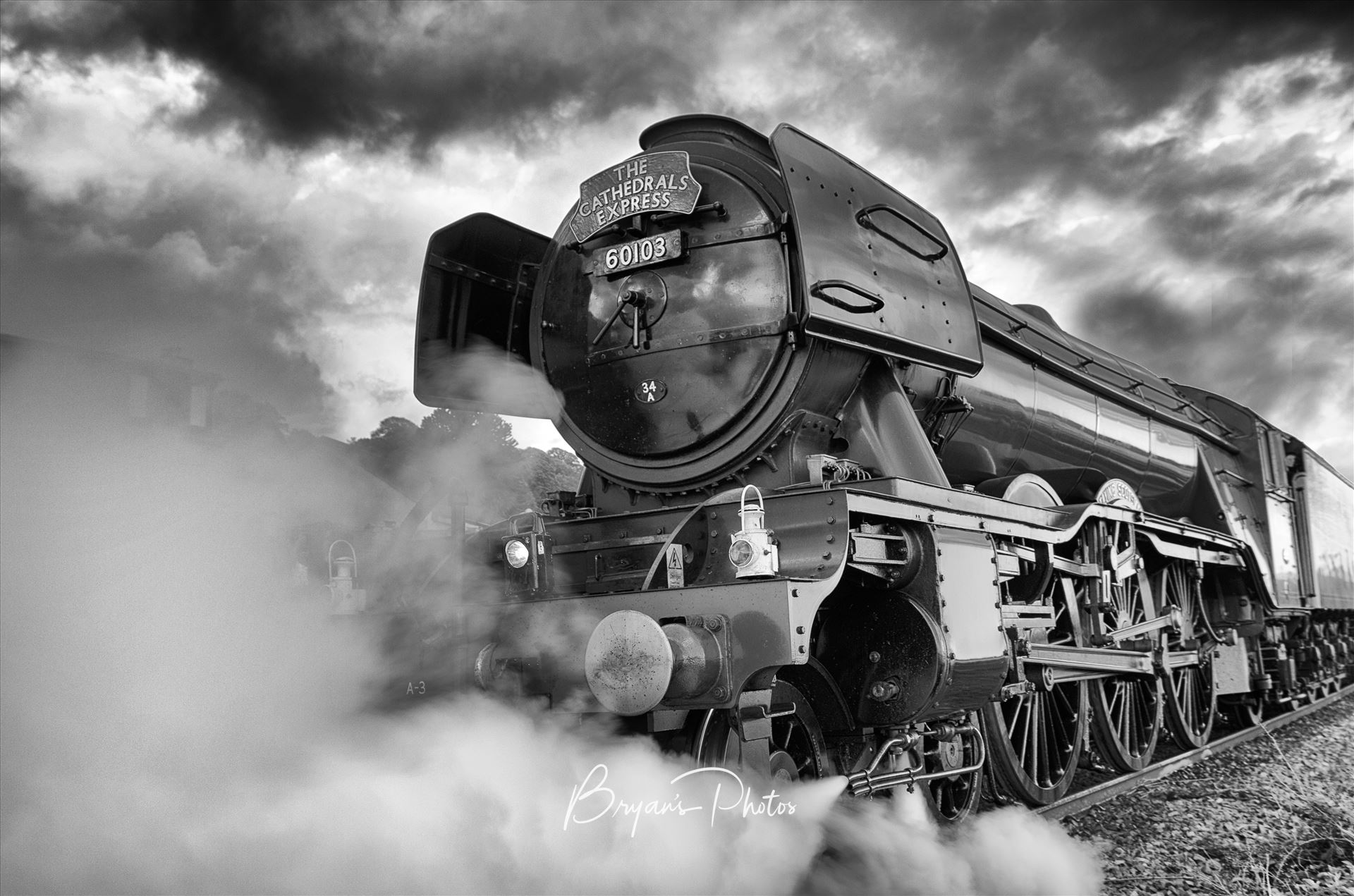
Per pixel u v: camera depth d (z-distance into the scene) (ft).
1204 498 35.06
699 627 12.51
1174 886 16.02
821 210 16.47
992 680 16.52
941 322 19.10
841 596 15.88
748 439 16.57
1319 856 17.70
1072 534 20.51
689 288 17.43
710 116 18.24
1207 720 30.91
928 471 17.35
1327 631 50.70
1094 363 30.25
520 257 20.66
